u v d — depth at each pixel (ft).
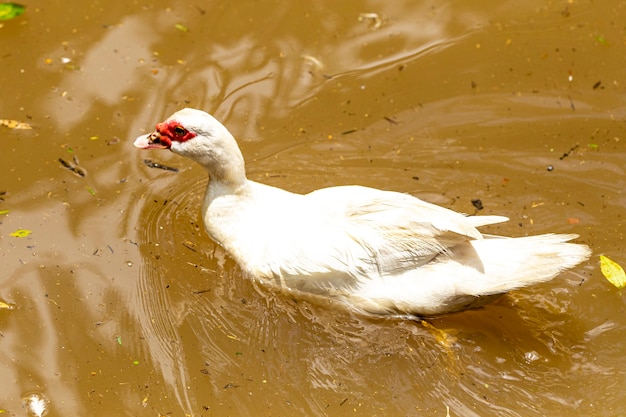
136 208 32.07
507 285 25.80
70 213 31.60
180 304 28.71
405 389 26.03
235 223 29.81
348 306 27.78
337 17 40.86
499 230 30.91
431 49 39.42
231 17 40.73
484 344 27.17
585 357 26.55
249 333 27.78
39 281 29.14
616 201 31.91
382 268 26.86
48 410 25.36
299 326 28.02
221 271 29.86
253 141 35.09
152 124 35.35
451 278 26.23
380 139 35.14
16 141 34.22
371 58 39.06
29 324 27.81
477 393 25.77
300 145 34.91
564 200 32.04
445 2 41.16
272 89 37.40
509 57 38.88
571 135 34.96
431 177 33.24
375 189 29.86
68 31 39.65
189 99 36.65
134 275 29.60
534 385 25.89
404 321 27.73
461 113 36.22
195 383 26.18
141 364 26.76
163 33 39.83
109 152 34.12
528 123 35.60
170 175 33.58
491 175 33.27
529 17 40.86
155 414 25.26
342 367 26.73
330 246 26.99
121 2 41.06
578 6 41.01
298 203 29.32
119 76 37.47
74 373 26.43
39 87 36.73
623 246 30.04
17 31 39.52
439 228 26.13
